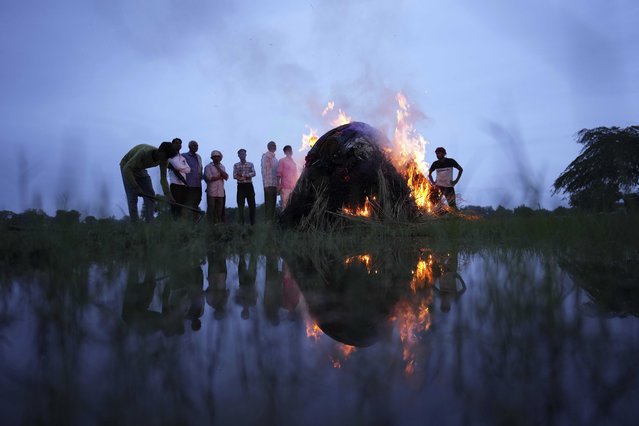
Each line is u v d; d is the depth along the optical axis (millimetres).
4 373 733
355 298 1510
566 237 3213
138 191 6223
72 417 566
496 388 652
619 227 3129
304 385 654
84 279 1905
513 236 3643
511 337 919
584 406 590
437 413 564
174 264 2609
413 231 5754
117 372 737
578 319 1080
